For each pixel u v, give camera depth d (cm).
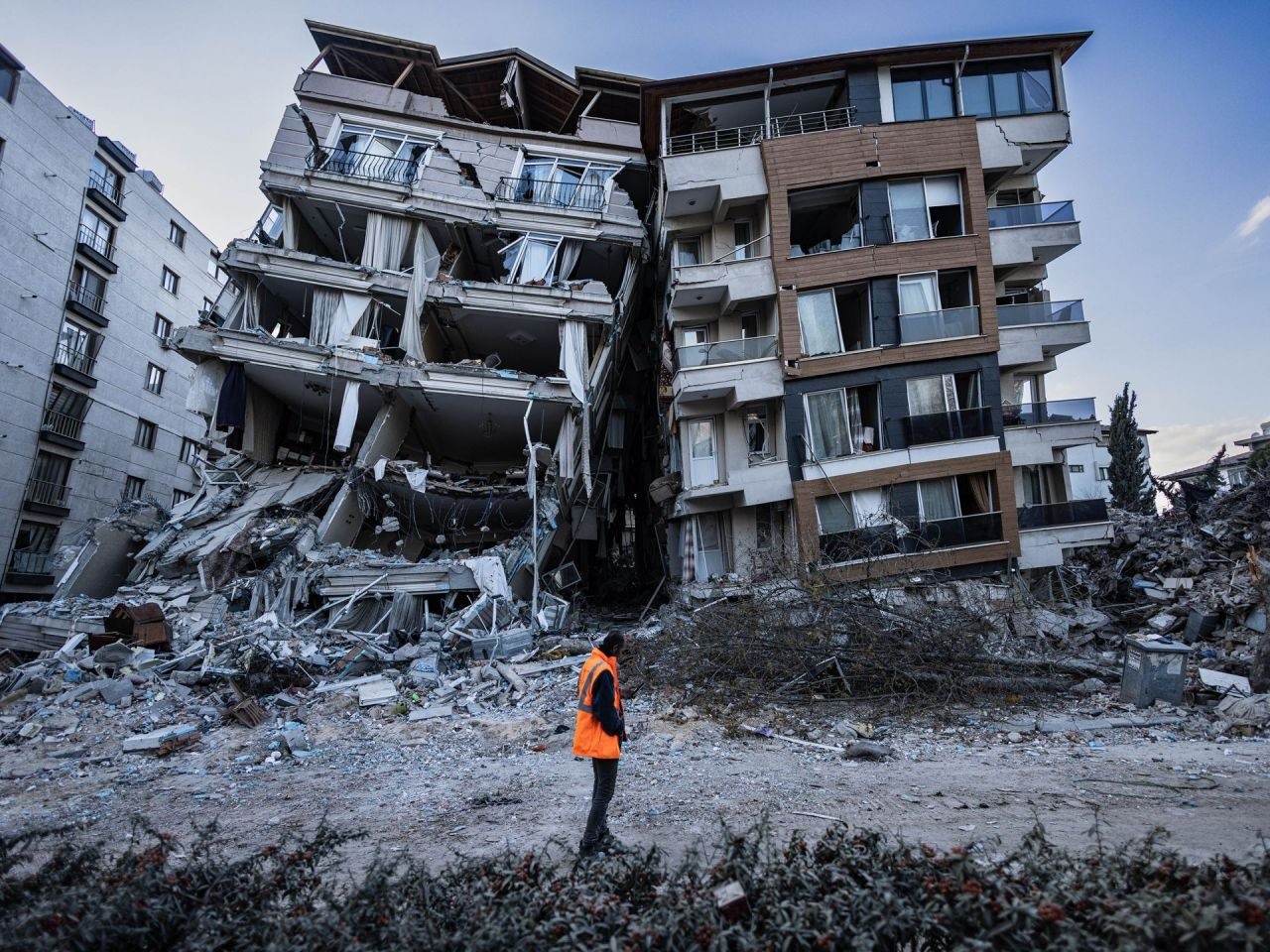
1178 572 1597
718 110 2133
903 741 852
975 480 1811
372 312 2064
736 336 2039
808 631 1114
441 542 2219
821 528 1802
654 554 2888
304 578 1616
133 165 3045
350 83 2208
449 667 1356
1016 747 812
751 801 612
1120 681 1077
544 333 2227
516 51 2217
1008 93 2011
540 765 789
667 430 2244
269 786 730
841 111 2041
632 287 2288
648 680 1148
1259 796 584
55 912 285
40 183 2556
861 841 345
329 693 1152
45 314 2580
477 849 513
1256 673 1002
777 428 1941
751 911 288
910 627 1084
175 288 3359
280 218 2208
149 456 3162
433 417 2198
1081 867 320
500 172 2189
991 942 255
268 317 2194
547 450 1972
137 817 403
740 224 2062
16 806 673
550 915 295
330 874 453
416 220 2098
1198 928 232
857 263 1872
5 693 1151
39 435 2558
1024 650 1182
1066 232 1922
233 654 1259
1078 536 1755
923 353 1822
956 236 1862
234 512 1938
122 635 1350
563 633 1711
